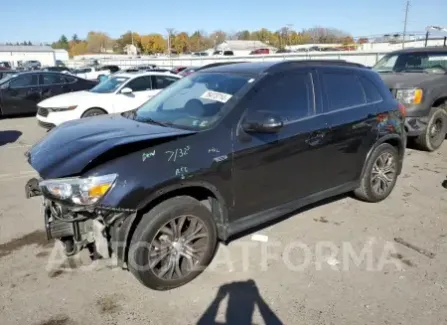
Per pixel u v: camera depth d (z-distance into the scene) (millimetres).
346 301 3049
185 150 3121
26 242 4008
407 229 4238
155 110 4113
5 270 3498
